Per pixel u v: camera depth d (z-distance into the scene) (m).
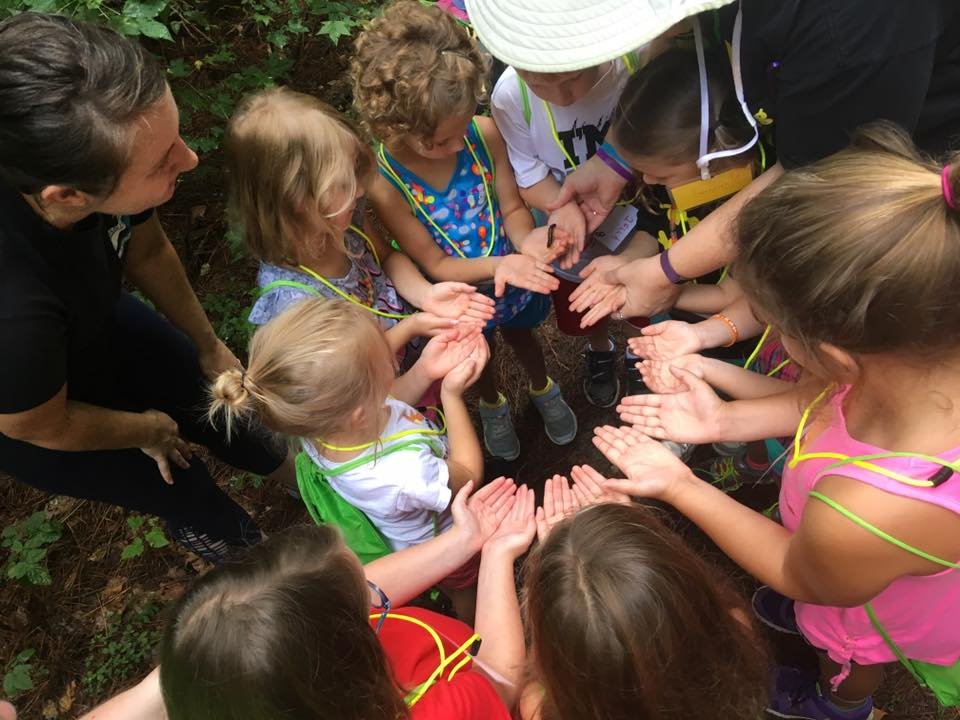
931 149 1.65
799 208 1.12
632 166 1.85
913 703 2.16
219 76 3.21
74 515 2.79
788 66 1.46
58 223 1.38
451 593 2.15
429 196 2.18
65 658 2.50
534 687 1.37
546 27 1.55
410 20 1.86
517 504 1.72
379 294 2.20
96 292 1.59
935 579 1.37
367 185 1.91
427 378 1.96
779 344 1.93
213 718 1.02
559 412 2.80
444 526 1.88
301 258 1.91
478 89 1.88
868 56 1.34
